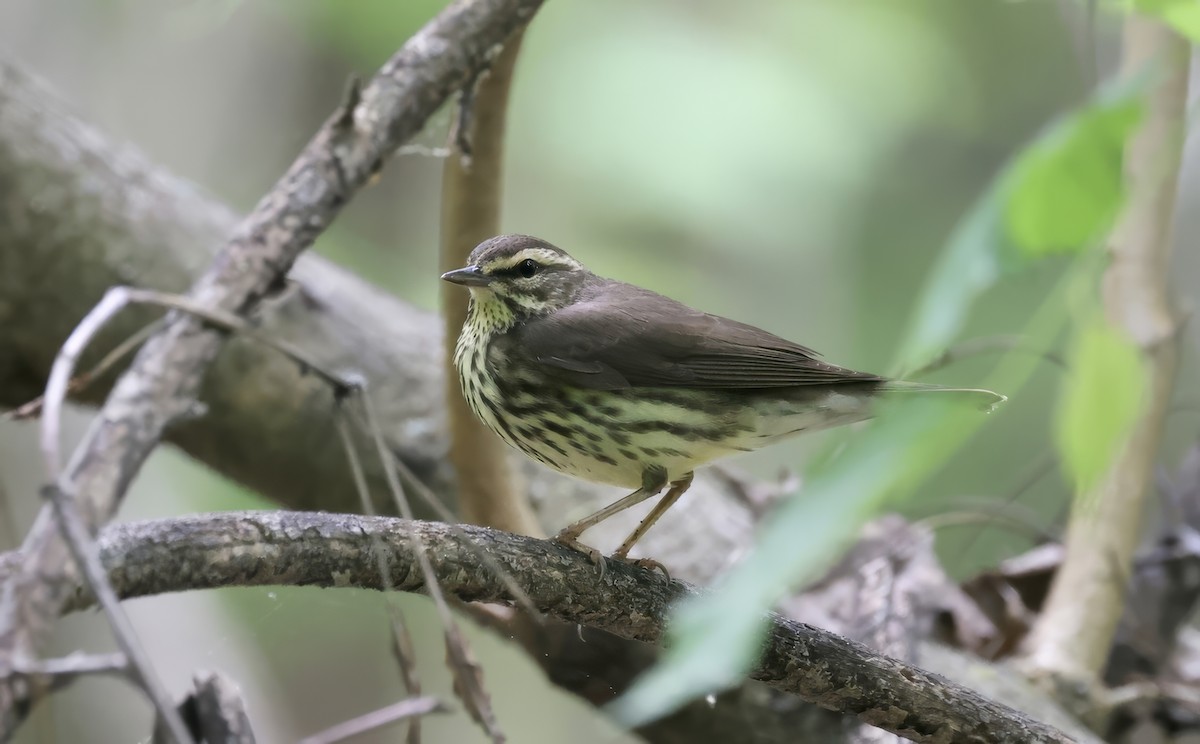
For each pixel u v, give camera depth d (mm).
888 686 6953
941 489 14227
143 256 10984
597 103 14438
